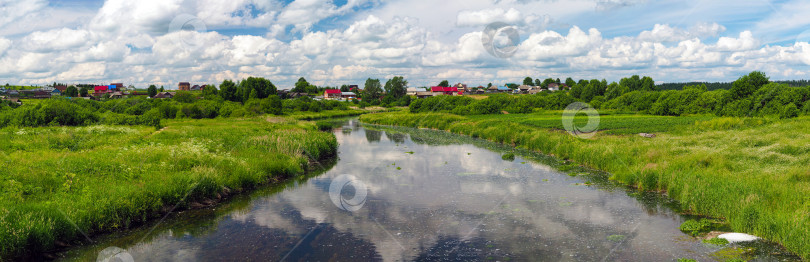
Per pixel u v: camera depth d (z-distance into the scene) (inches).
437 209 624.1
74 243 475.2
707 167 740.7
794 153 787.4
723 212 528.4
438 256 450.3
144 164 732.7
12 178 575.5
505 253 455.2
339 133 2038.6
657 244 465.7
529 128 1584.6
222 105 3134.8
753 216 475.8
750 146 932.6
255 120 2450.8
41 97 4175.7
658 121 1867.6
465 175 885.2
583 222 551.8
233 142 1135.6
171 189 618.2
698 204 567.2
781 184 568.1
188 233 523.8
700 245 455.5
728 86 4840.1
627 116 2370.8
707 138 1122.0
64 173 628.7
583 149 1017.5
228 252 463.2
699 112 2353.6
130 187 589.3
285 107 3868.1
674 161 779.4
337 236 511.8
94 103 2409.0
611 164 882.8
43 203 496.1
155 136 1263.5
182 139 1192.8
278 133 1305.4
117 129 1398.9
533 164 1016.2
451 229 534.9
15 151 865.5
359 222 565.9
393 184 801.6
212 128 1628.9
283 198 696.4
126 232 522.6
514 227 538.6
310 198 695.7
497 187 764.6
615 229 521.3
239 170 770.2
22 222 427.8
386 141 1644.9
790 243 418.6
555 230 523.8
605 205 628.7
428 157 1169.4
